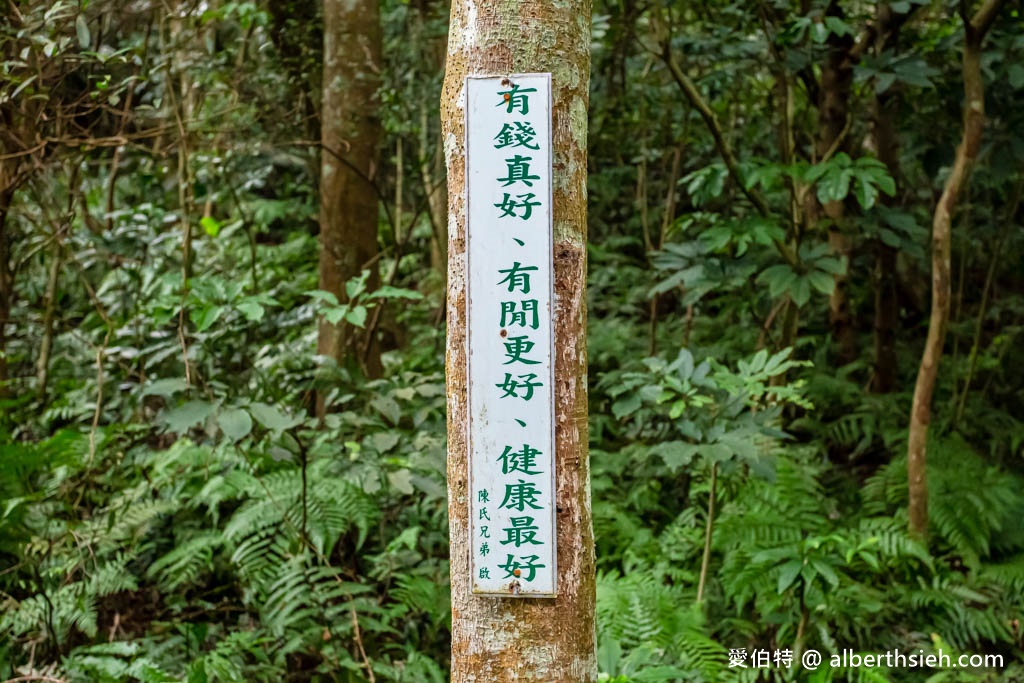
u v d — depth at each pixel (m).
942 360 5.57
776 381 4.64
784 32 4.05
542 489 1.77
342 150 4.55
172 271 5.34
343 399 3.31
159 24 4.75
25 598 3.31
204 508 3.81
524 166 1.77
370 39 4.61
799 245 4.20
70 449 3.41
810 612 3.43
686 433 3.11
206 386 2.97
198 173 5.58
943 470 4.29
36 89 3.60
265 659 3.04
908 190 5.85
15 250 4.79
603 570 3.91
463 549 1.83
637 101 5.63
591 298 6.35
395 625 3.37
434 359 5.35
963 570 4.05
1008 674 3.35
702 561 3.87
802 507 3.96
